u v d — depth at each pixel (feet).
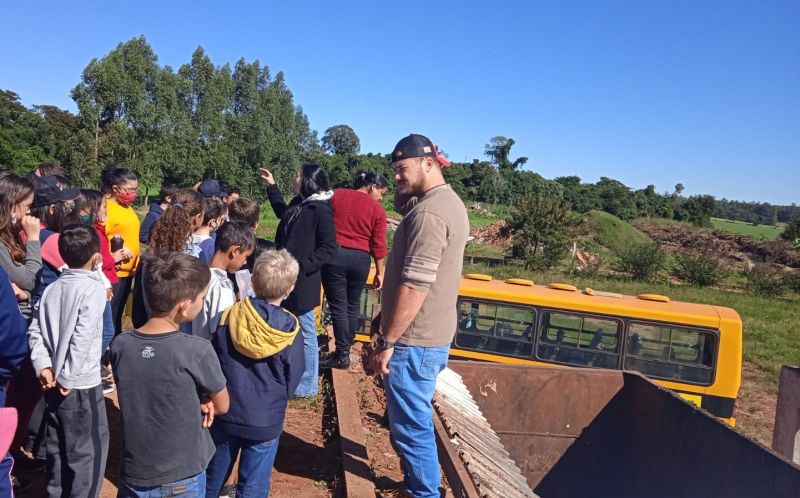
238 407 11.23
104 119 179.73
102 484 12.92
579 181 292.61
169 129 192.13
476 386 21.44
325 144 418.10
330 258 18.12
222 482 11.91
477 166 258.98
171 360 9.75
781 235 158.10
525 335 32.27
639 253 111.55
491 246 140.77
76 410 11.44
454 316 12.04
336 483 14.20
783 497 13.98
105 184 19.75
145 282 9.98
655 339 31.04
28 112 240.53
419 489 12.34
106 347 16.97
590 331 31.60
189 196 15.47
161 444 9.75
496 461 14.53
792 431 23.80
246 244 13.42
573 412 21.84
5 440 8.43
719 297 94.07
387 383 11.92
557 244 111.45
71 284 11.44
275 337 11.03
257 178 226.99
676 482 18.75
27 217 13.41
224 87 230.89
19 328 10.27
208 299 12.81
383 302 12.09
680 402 18.98
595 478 21.80
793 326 73.41
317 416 18.39
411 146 11.68
